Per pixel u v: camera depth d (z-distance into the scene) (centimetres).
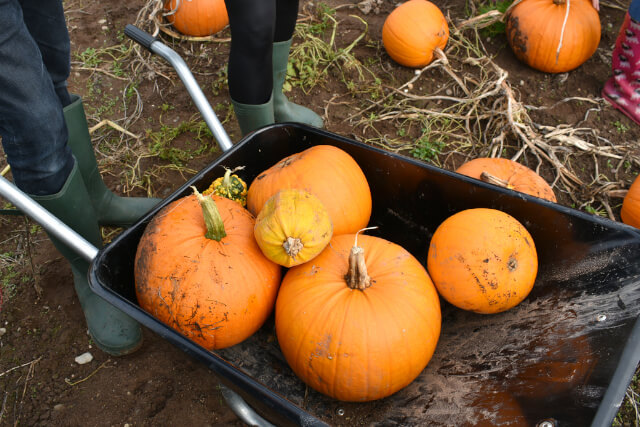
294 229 128
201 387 198
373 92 327
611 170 283
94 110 318
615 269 132
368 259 142
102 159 289
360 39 367
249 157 176
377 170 174
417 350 131
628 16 284
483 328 154
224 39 362
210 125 187
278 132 178
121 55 352
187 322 134
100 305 202
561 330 136
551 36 315
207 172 162
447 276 148
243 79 196
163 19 367
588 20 316
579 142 289
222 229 137
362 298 131
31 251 246
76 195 178
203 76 338
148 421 189
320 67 345
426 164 162
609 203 269
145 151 293
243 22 177
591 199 269
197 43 362
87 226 188
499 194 152
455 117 310
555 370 127
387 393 136
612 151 291
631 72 298
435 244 153
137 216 239
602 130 303
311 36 353
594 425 105
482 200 157
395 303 130
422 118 310
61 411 192
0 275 236
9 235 254
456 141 303
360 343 126
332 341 127
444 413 137
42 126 152
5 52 136
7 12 134
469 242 144
